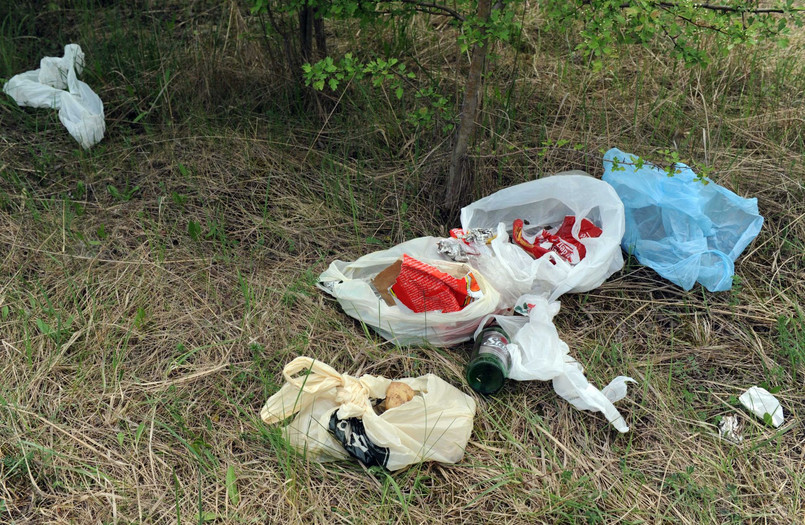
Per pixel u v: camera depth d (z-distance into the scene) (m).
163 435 2.71
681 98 4.44
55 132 4.10
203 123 4.17
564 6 3.14
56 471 2.56
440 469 2.66
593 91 4.53
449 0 4.82
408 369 3.02
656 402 2.94
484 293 3.10
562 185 3.50
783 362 3.13
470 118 3.49
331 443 2.67
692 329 3.26
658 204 3.54
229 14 4.71
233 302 3.25
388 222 3.74
